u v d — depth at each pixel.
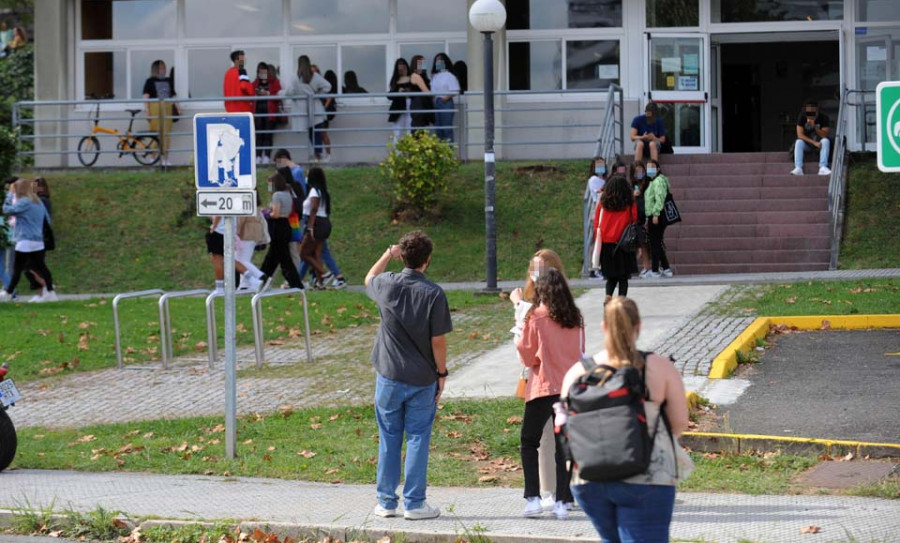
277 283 24.19
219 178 11.29
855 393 12.57
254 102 29.44
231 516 9.37
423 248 9.29
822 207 24.58
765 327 16.25
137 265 25.23
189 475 11.09
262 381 15.20
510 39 30.06
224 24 31.22
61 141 31.00
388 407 9.23
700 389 13.05
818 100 34.00
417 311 9.14
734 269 23.36
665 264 22.08
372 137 30.44
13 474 11.27
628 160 27.11
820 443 10.47
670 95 29.53
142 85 31.50
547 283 9.14
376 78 30.73
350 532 8.83
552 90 27.72
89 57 31.53
